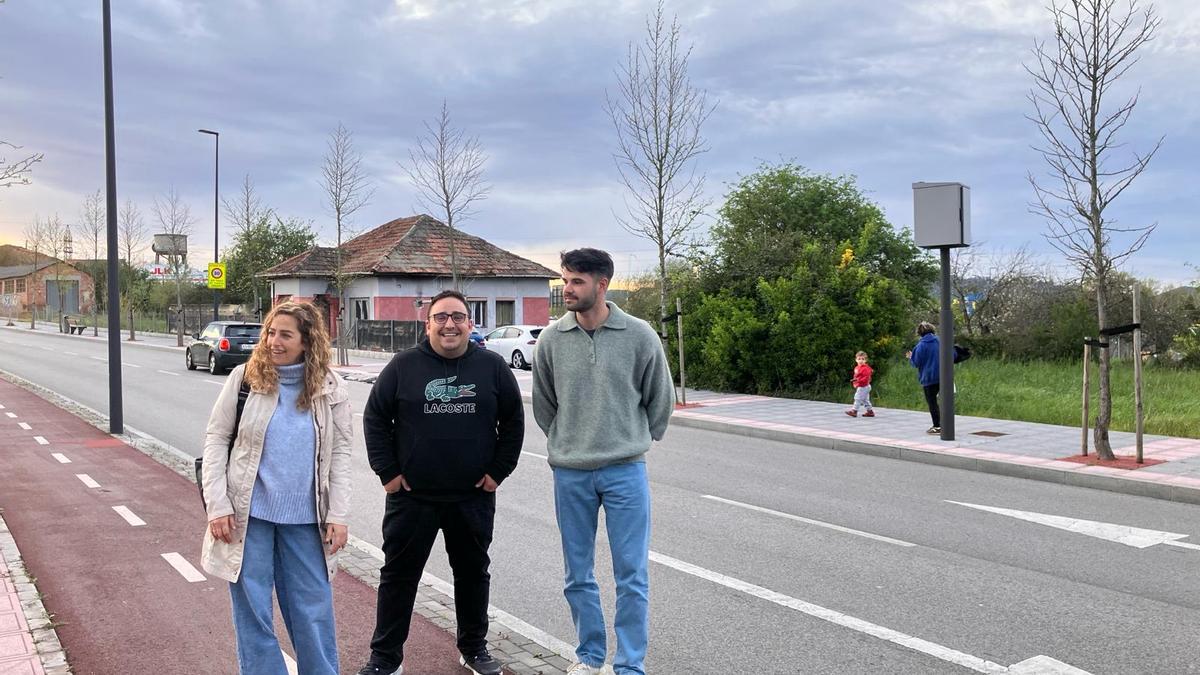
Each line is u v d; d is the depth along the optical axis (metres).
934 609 5.46
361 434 13.04
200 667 4.29
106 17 12.34
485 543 4.18
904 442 12.24
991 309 29.64
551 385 4.24
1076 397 17.59
